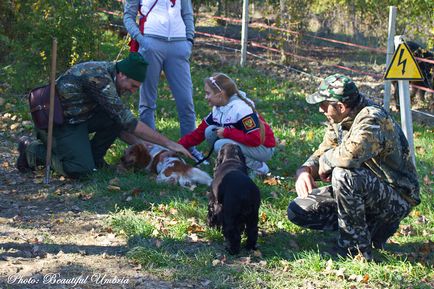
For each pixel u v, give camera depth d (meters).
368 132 4.23
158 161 6.34
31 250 4.71
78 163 6.23
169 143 6.03
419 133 8.95
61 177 6.41
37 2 9.95
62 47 9.78
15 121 8.47
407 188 4.52
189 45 6.96
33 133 7.92
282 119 9.28
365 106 4.38
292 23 13.98
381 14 15.56
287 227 5.24
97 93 5.98
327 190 4.73
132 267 4.45
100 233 5.09
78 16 9.78
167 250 4.76
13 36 10.94
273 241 4.98
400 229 5.35
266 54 15.15
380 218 4.57
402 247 4.98
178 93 6.96
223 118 6.27
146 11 6.78
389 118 4.34
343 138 4.41
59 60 9.91
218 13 18.62
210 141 6.40
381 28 15.80
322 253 4.74
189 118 7.07
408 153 4.50
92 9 10.02
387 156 4.39
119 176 6.33
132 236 4.97
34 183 6.28
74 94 6.11
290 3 13.99
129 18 6.86
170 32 6.77
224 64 13.52
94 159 6.56
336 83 4.35
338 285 4.24
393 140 4.33
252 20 18.50
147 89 6.95
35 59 9.89
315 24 17.84
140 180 6.15
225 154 4.89
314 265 4.45
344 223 4.48
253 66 13.72
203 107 9.46
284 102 10.45
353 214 4.42
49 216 5.46
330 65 14.53
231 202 4.48
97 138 6.54
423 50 10.52
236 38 17.08
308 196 4.73
